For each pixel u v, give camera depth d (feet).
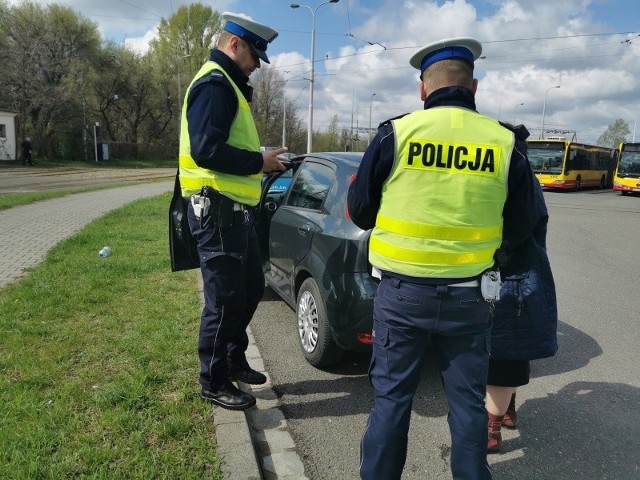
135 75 157.58
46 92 121.80
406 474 8.99
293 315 16.66
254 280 11.09
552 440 10.12
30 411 9.23
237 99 9.07
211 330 9.73
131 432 8.87
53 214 34.27
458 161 6.48
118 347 12.21
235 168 8.90
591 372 13.24
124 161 151.74
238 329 11.18
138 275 18.71
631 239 35.35
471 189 6.50
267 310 17.11
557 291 21.13
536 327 8.49
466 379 6.91
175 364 11.39
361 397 11.41
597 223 44.32
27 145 109.50
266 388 11.65
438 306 6.64
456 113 6.56
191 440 8.78
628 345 15.14
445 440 10.02
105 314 14.49
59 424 8.96
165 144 175.22
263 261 16.57
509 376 8.98
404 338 6.89
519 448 9.84
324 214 12.65
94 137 140.05
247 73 9.68
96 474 7.70
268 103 193.77
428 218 6.55
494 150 6.52
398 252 6.75
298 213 13.96
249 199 9.66
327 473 8.86
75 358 11.58
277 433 9.93
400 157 6.59
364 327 11.13
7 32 123.44
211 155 8.59
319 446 9.59
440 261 6.60
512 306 8.44
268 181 16.76
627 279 23.35
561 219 47.11
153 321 13.97
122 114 167.84
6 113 115.34
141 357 11.57
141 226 29.96
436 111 6.61
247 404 9.83
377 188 6.99
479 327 6.86
